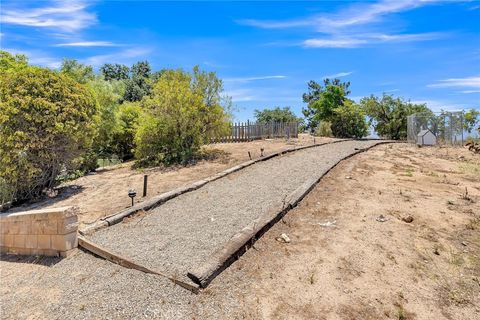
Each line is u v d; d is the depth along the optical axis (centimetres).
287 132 1839
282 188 676
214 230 479
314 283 340
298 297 319
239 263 379
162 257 405
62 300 343
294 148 1240
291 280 346
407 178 770
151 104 1167
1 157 764
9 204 792
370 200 593
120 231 512
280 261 383
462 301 315
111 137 1498
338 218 509
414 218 505
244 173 868
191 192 713
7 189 791
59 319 309
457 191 652
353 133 2486
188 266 375
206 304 310
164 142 1154
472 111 1720
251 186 721
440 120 1647
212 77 1202
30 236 496
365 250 406
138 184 857
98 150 1452
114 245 456
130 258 407
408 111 2323
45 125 797
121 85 1631
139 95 3459
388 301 314
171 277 351
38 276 414
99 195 779
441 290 332
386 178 769
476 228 465
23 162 779
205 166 1006
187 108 1116
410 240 433
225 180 804
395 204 570
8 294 373
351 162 973
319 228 474
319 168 845
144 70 4134
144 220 556
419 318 293
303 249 411
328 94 2783
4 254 536
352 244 422
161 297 325
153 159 1181
